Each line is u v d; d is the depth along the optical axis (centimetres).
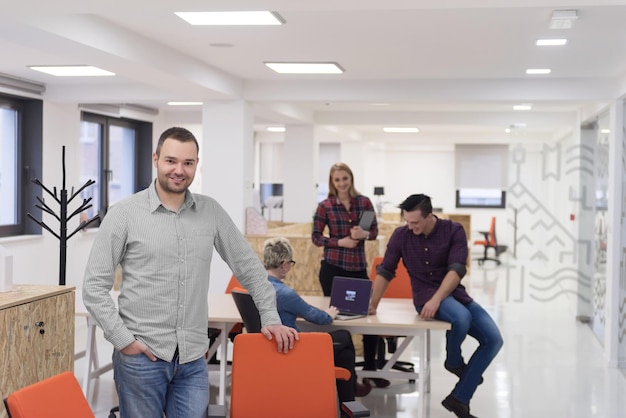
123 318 287
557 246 906
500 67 683
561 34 537
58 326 362
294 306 438
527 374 665
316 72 728
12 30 445
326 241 588
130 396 285
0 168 826
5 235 822
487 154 1731
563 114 1070
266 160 1645
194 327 292
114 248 283
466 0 363
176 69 623
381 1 366
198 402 292
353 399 455
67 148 898
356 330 470
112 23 518
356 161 1570
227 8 386
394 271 496
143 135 1127
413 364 671
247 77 771
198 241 292
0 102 812
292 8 382
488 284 1285
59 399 244
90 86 841
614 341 705
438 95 762
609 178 744
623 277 711
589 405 569
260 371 314
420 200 467
